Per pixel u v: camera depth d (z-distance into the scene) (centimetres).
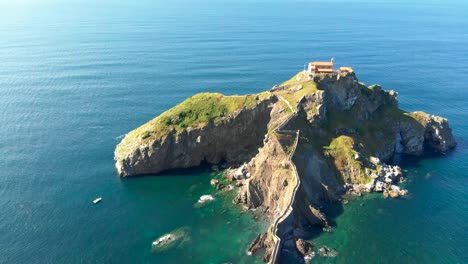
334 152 13175
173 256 9850
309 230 10731
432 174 13512
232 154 14375
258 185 11950
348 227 10806
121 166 13438
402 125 15162
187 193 12588
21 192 12375
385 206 11700
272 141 12481
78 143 15550
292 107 13700
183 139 14025
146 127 14488
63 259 9706
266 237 10169
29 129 16775
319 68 14825
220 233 10688
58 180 13075
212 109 14550
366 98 15188
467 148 15500
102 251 10006
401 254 9850
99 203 11969
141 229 10850
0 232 10550
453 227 10856
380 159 14062
